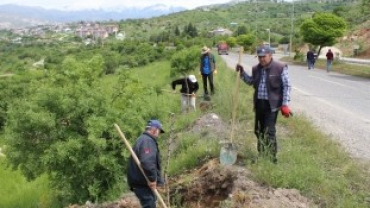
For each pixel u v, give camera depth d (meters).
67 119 10.82
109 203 8.82
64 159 10.41
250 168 7.95
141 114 11.07
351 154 9.42
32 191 14.31
